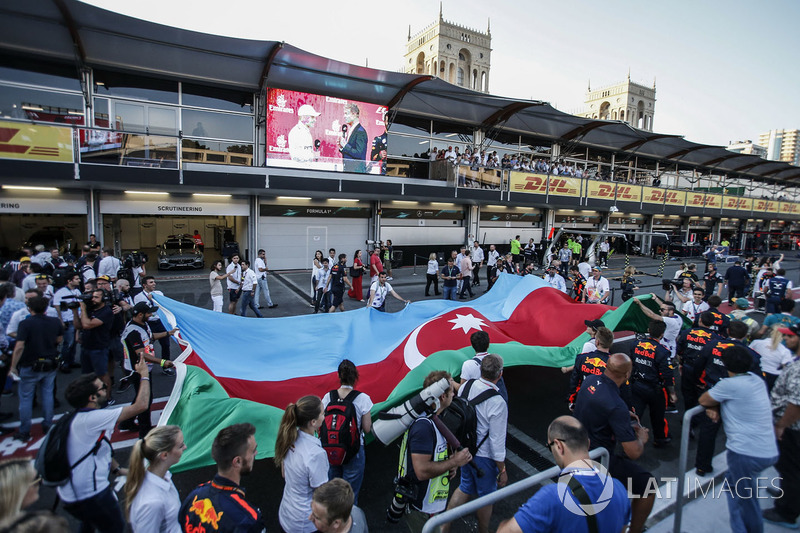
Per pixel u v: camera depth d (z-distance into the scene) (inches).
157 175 580.1
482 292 667.4
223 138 705.6
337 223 824.9
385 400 209.8
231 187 635.5
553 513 91.2
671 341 293.4
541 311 331.3
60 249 688.4
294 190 689.0
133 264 456.4
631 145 1136.8
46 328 225.6
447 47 3014.3
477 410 157.5
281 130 711.7
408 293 642.2
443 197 815.7
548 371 348.5
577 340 282.7
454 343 267.4
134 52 583.5
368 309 323.6
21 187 572.7
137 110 648.4
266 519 175.2
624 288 476.1
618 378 154.1
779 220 1718.8
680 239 1378.0
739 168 1472.7
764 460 150.6
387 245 714.8
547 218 1098.1
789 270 874.8
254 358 253.1
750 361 154.9
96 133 543.8
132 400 276.4
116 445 229.0
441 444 137.6
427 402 135.6
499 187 883.4
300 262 797.2
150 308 236.1
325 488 100.3
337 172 761.6
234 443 110.8
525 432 252.1
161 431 114.9
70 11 487.2
